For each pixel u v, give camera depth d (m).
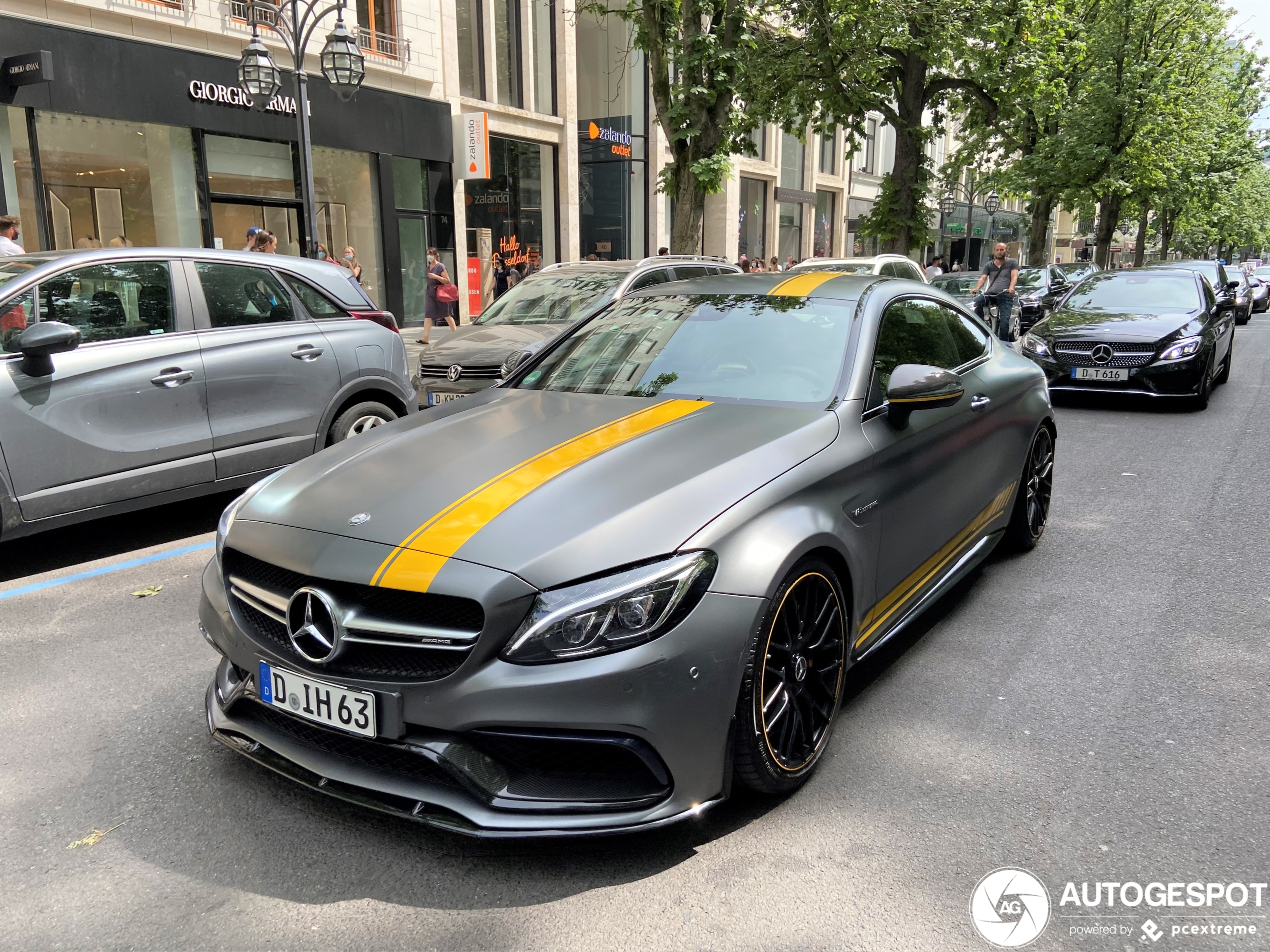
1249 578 4.81
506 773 2.39
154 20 13.77
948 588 3.99
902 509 3.40
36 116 12.64
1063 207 29.47
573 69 22.42
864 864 2.50
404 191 18.50
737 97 16.81
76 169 13.19
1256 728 3.25
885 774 2.96
